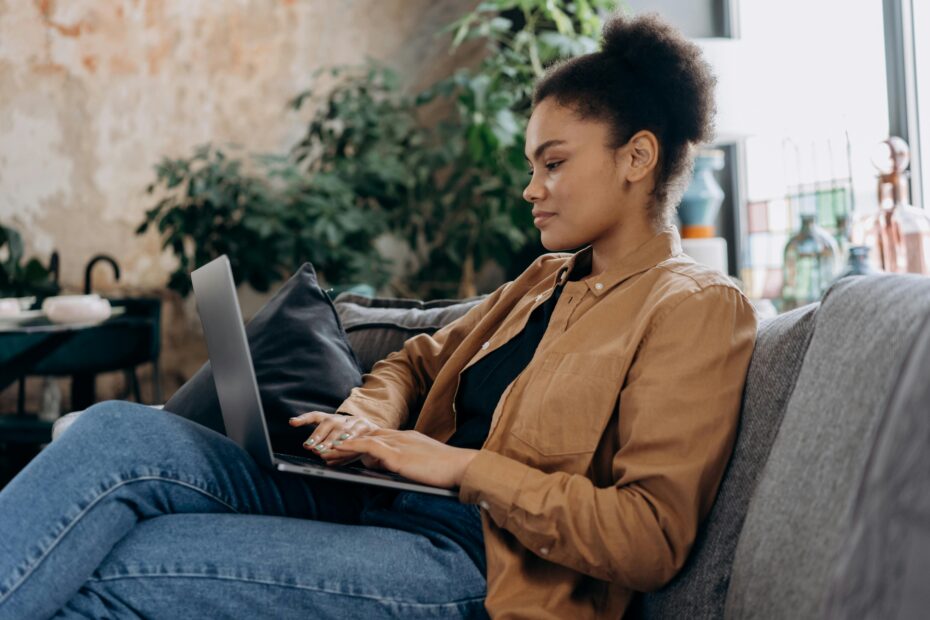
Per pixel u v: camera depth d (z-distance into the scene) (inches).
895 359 32.7
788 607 33.7
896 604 24.0
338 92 182.4
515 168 163.6
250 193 171.5
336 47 201.0
